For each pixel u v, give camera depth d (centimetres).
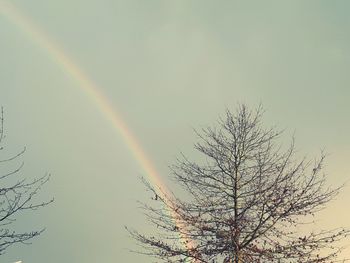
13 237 1142
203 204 1405
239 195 1408
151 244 1378
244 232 1362
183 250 1364
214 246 1348
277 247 1338
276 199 1350
